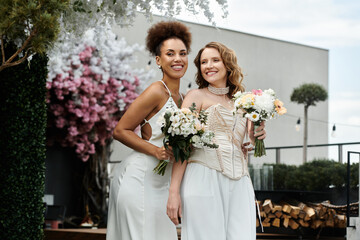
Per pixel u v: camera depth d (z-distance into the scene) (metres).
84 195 11.41
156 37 3.76
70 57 10.90
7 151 4.28
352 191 7.72
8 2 3.72
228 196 3.34
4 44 4.26
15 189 4.28
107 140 11.70
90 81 11.13
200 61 3.53
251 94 3.35
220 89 3.46
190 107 3.33
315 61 18.44
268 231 7.65
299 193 8.05
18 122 4.29
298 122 14.54
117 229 3.79
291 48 17.88
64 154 11.80
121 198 3.69
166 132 3.30
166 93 3.73
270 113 3.35
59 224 10.67
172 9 4.72
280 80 17.55
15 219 4.27
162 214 3.72
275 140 17.14
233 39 16.34
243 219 3.35
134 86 11.95
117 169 3.84
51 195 11.21
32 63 4.36
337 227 7.88
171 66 3.72
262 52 17.14
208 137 3.22
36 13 3.75
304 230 7.73
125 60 11.96
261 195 7.86
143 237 3.64
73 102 10.94
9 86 4.29
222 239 3.28
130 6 4.74
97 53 11.46
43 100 4.43
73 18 4.46
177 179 3.30
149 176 3.68
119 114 11.85
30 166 4.35
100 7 4.62
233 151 3.37
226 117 3.38
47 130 11.38
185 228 3.28
